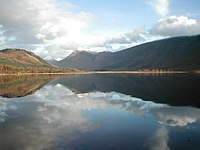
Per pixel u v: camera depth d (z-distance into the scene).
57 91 81.56
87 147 23.44
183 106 47.25
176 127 30.70
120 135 27.31
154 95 65.81
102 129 30.08
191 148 22.81
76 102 54.81
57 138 26.48
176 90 75.69
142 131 28.94
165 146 23.48
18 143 24.97
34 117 38.03
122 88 89.75
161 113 40.12
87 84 115.12
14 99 60.84
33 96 67.19
